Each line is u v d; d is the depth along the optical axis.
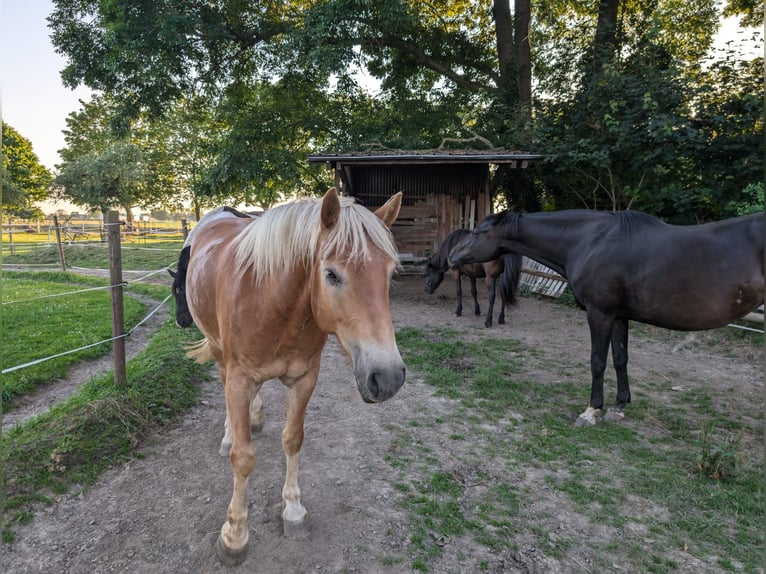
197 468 2.84
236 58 14.58
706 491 2.67
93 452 2.86
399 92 15.12
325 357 5.32
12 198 27.20
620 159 8.94
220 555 2.08
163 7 11.10
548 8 14.06
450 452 3.13
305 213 1.85
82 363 5.11
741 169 7.42
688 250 3.09
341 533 2.28
